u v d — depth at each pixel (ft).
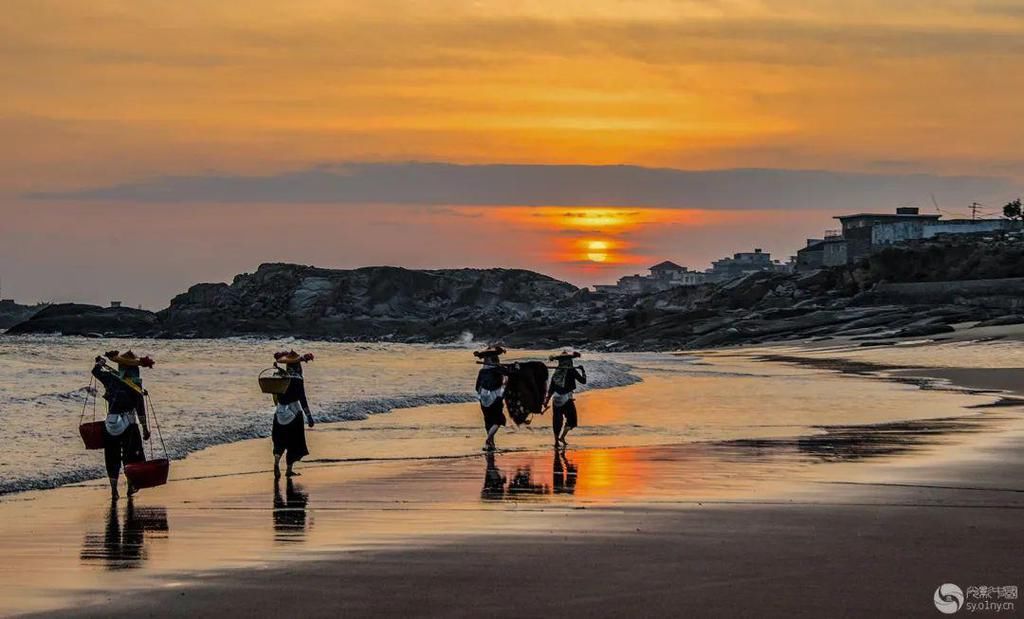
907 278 416.87
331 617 24.07
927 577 27.09
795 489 42.86
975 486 43.24
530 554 30.48
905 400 98.17
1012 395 103.45
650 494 42.04
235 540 33.60
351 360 264.93
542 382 63.82
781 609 24.20
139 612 24.70
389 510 39.32
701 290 593.42
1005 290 372.17
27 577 28.45
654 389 120.26
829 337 330.75
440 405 96.53
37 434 66.23
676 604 24.71
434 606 24.85
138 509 40.55
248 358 287.69
